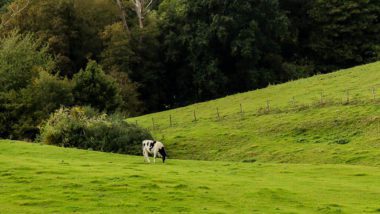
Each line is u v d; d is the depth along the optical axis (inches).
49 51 3437.5
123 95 3316.9
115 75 3403.1
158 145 1606.8
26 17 3521.2
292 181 1288.1
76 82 2699.3
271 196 1089.4
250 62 3708.2
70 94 2620.6
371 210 1003.9
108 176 1194.0
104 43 3624.5
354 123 1999.3
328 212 986.1
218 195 1075.3
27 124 2452.0
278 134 2112.5
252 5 3710.6
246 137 2150.6
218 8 3683.6
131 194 1045.2
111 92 2753.4
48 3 3511.3
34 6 3521.2
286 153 1870.1
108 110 2714.1
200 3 3693.4
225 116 2561.5
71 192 1048.2
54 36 3437.5
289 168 1521.9
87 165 1397.6
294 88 2837.1
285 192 1127.0
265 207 1004.6
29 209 932.0
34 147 1863.9
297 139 2012.8
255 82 3703.3
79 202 982.4
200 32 3663.9
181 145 2202.3
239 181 1231.5
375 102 2159.2
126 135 2144.4
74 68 3619.6
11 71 2637.8
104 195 1034.7
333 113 2154.3
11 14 3563.0
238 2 3627.0
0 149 1803.6
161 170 1354.6
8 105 2479.1
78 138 2143.2
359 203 1071.0
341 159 1692.9
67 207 945.5
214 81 3671.3
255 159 1893.5
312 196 1114.1
